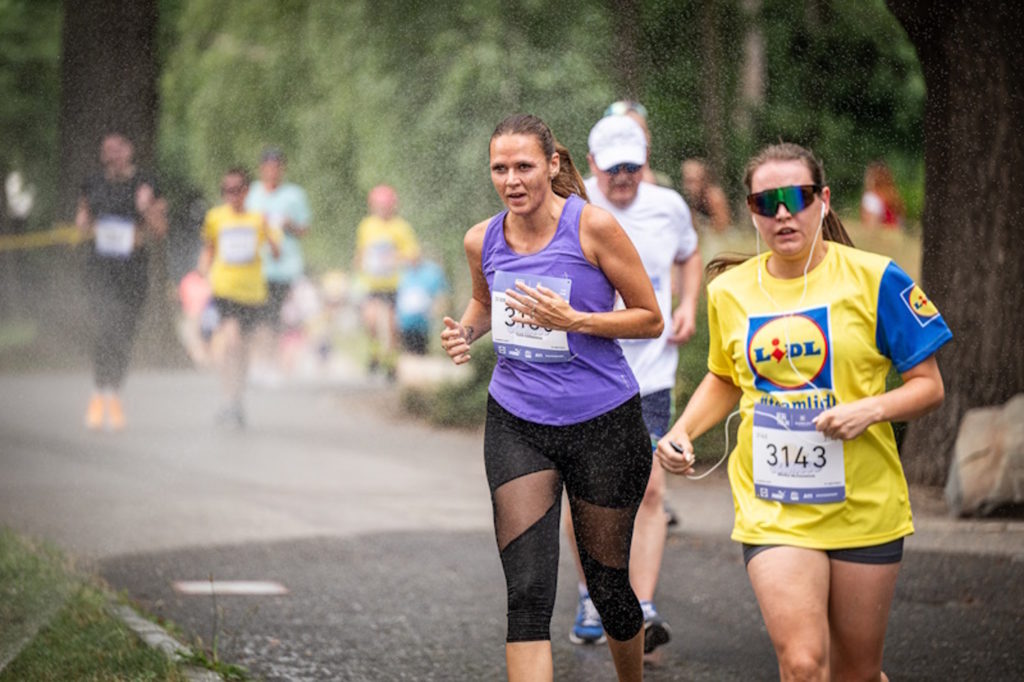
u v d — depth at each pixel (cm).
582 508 1232
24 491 2475
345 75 4666
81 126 3000
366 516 2392
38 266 2970
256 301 3516
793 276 1138
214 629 1591
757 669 1549
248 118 5178
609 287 1214
